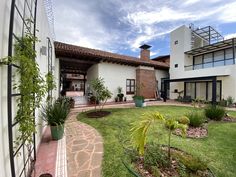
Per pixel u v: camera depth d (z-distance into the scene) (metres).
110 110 9.67
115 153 3.72
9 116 1.88
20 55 2.15
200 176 2.74
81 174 2.89
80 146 4.16
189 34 17.53
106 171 2.97
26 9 2.90
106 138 4.75
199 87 15.74
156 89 17.92
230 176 2.87
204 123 6.54
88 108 10.52
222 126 6.26
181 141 4.55
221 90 13.93
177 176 2.69
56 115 4.70
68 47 11.72
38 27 4.35
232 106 12.28
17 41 2.29
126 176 2.80
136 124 3.18
